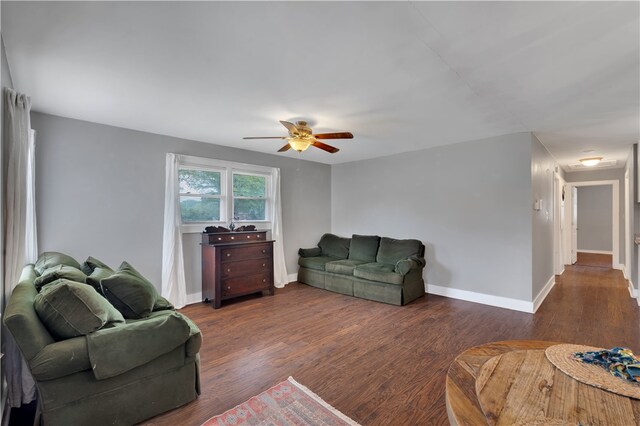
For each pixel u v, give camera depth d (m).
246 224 5.00
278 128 3.75
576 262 7.41
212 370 2.46
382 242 5.08
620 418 0.95
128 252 3.74
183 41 1.89
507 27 1.73
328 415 1.91
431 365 2.53
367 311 3.92
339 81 2.43
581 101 2.82
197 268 4.39
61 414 1.62
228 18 1.66
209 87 2.55
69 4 1.54
